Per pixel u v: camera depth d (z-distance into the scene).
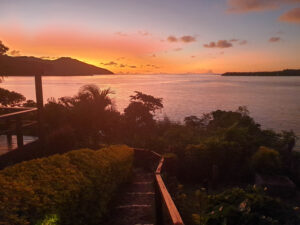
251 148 12.05
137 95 22.34
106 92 12.77
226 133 12.59
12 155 5.74
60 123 11.11
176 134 14.30
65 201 2.78
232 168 11.09
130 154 6.80
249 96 125.75
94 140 11.88
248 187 2.89
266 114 59.47
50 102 11.80
